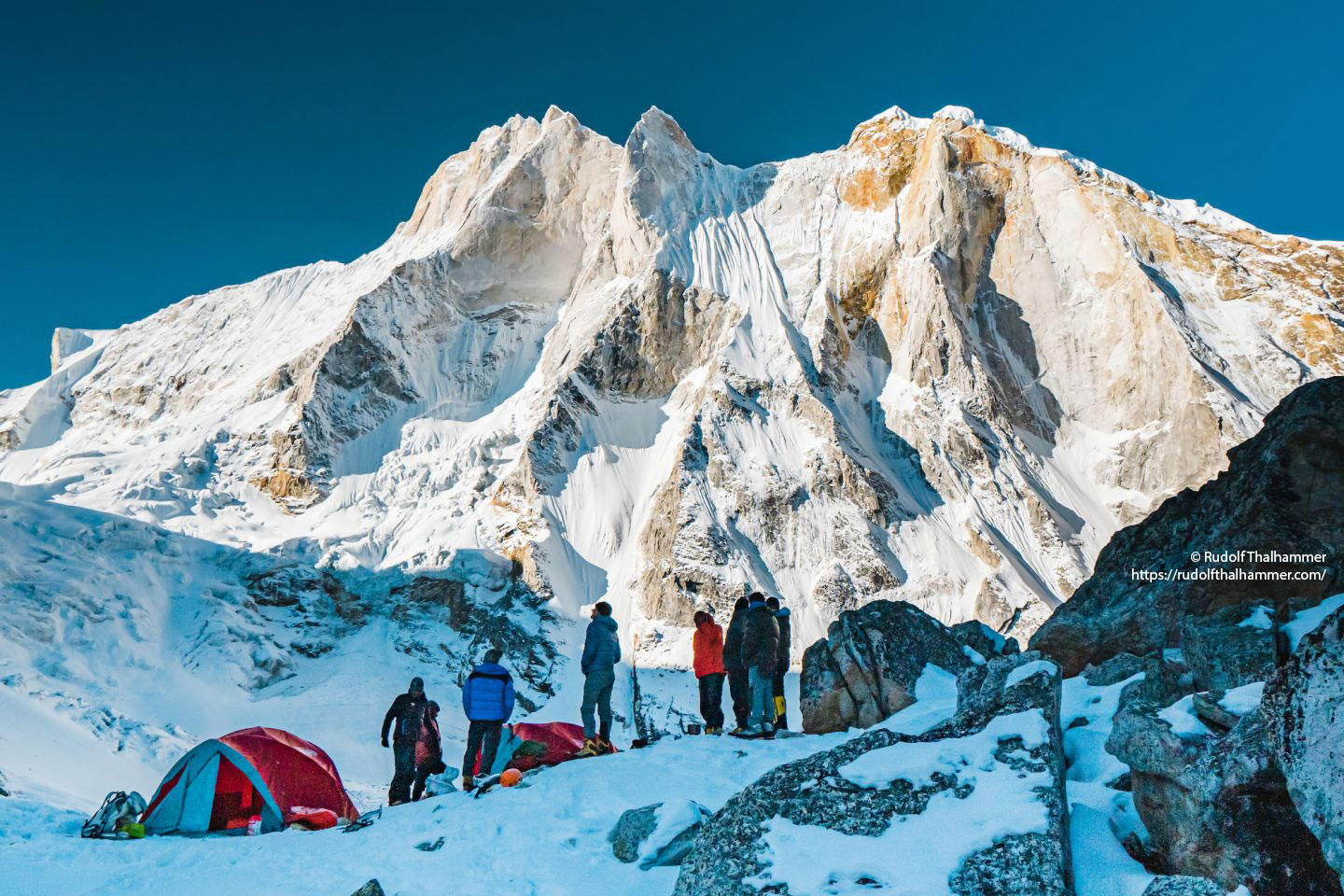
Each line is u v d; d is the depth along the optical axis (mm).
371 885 7664
